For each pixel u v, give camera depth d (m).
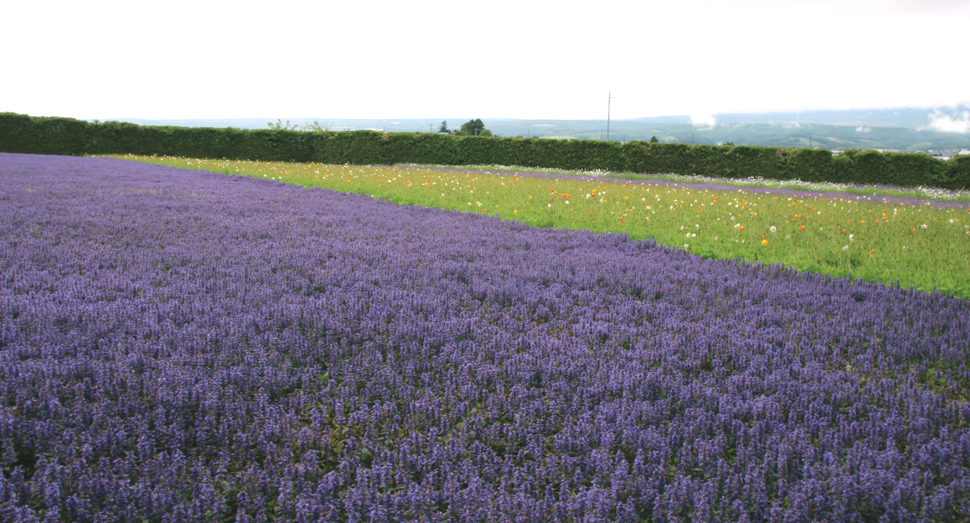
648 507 2.80
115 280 6.08
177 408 3.47
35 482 2.72
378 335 4.84
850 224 10.76
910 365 4.56
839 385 4.01
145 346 4.29
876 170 28.77
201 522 2.59
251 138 37.28
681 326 5.23
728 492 2.84
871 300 6.33
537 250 8.57
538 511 2.62
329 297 5.88
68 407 3.45
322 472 3.01
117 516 2.58
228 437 3.28
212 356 4.22
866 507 2.81
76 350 4.23
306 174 21.47
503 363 4.34
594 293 6.35
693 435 3.35
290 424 3.38
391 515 2.69
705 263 7.99
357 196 14.88
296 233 9.28
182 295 5.66
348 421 3.47
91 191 13.61
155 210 11.04
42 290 5.69
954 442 3.32
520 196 14.85
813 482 2.82
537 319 5.55
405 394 3.78
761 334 5.07
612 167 33.75
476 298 6.13
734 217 11.71
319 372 4.15
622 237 9.80
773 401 3.75
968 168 27.09
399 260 7.56
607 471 2.98
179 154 36.81
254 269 6.83
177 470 2.89
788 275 7.48
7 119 33.16
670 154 32.69
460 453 3.17
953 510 2.76
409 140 36.53
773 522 2.64
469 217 11.60
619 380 3.99
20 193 12.67
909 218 11.85
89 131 34.97
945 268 7.52
